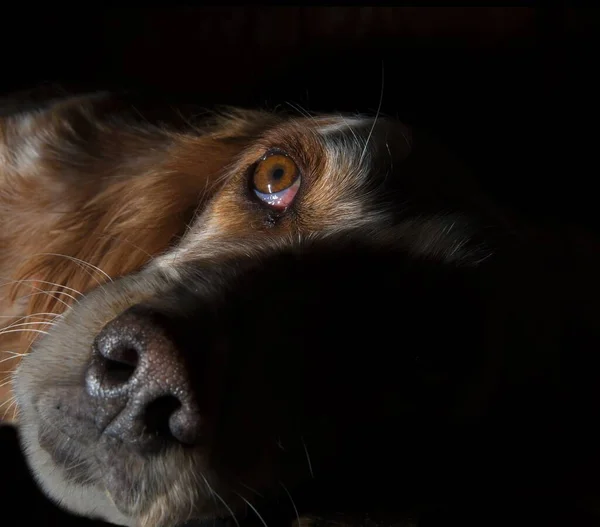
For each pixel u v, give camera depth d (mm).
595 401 362
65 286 385
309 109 444
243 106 479
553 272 364
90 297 314
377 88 498
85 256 395
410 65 553
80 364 292
